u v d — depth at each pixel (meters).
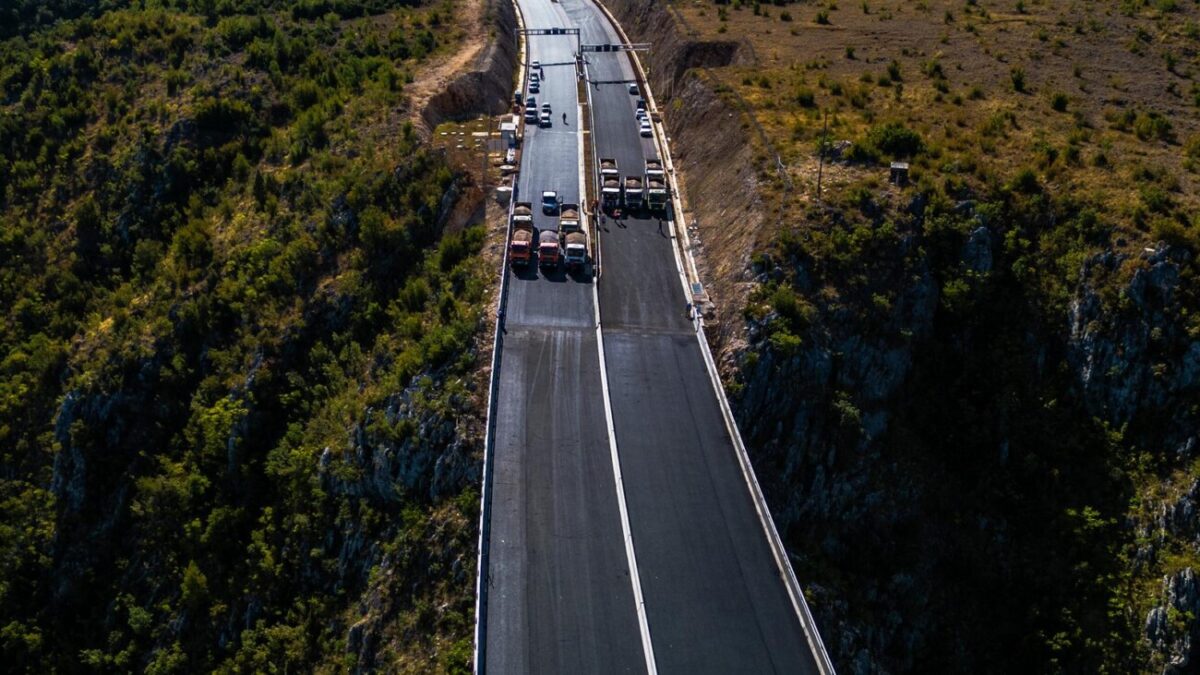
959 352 58.06
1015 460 54.12
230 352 64.62
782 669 40.38
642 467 49.94
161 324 66.38
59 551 60.12
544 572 44.72
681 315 61.28
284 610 53.75
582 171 78.69
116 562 59.28
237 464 60.03
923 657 50.06
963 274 59.03
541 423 52.62
